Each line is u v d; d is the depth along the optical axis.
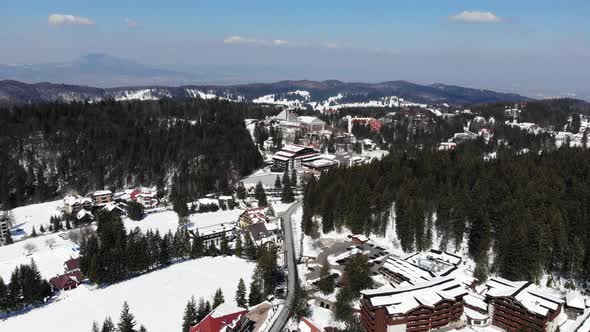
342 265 139.25
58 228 187.25
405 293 107.88
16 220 198.00
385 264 133.25
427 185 171.12
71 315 116.81
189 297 125.25
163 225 188.25
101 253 139.38
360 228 163.12
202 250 158.75
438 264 131.75
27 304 123.31
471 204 153.88
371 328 103.25
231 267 147.62
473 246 143.38
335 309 111.69
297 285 130.00
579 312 111.50
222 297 113.81
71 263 143.38
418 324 103.69
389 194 170.25
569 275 128.50
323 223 168.12
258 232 166.50
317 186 189.38
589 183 161.75
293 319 111.12
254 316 111.38
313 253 150.75
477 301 112.56
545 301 104.62
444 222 151.75
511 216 138.50
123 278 140.38
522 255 126.50
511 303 105.88
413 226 150.38
